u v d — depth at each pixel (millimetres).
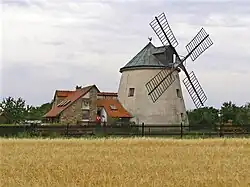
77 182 11711
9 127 40156
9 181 11820
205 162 17219
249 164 16516
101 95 63406
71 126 40656
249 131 41281
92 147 25953
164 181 11867
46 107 81250
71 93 68375
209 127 41750
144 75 57000
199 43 57531
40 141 30594
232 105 58094
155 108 55812
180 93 57719
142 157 19641
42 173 13320
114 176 12516
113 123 54625
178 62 56812
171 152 22469
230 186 11297
